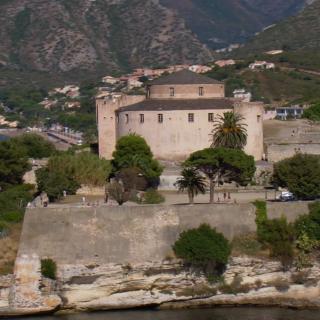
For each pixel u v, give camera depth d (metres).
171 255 141.00
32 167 197.62
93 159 193.75
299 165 167.75
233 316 132.50
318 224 144.62
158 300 140.12
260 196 169.88
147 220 143.38
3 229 146.00
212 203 150.12
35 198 174.12
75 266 139.62
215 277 140.75
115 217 143.12
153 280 140.62
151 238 142.38
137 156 189.88
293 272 141.75
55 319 134.50
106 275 140.00
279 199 163.62
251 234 144.62
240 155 181.25
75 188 185.38
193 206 144.88
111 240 141.88
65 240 141.25
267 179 187.38
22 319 134.88
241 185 183.38
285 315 132.62
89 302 139.38
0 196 170.50
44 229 141.75
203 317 132.25
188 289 140.50
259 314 133.62
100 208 143.25
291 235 143.75
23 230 141.75
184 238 140.75
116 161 192.25
